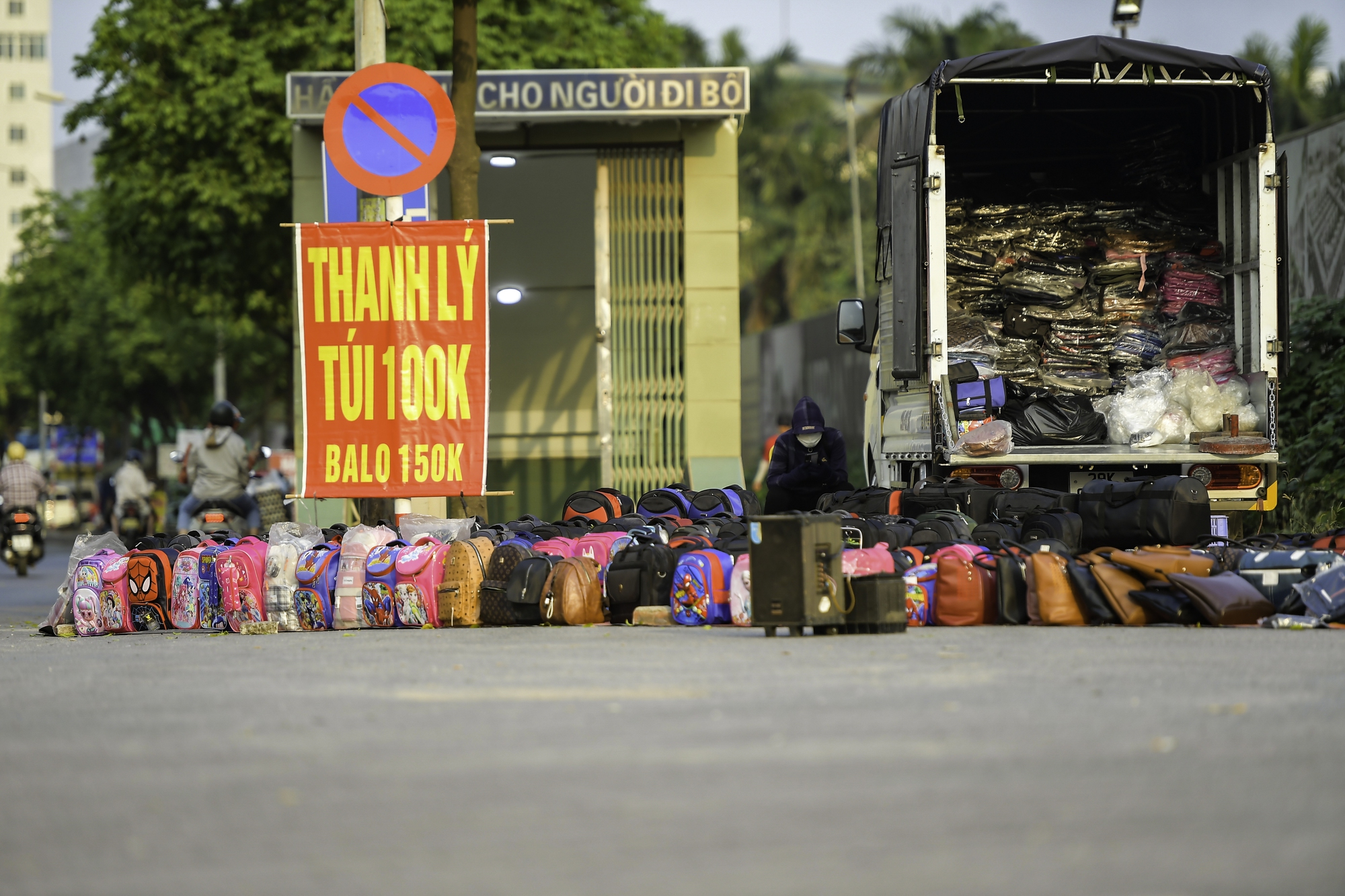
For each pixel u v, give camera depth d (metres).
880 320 45.28
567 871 11.75
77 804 14.53
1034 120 45.84
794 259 176.62
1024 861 11.80
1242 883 11.10
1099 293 43.59
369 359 38.53
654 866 11.84
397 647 28.80
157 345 161.75
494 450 61.06
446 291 38.50
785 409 122.38
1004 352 43.19
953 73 38.75
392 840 12.85
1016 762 15.48
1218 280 43.09
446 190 60.50
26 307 172.62
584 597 33.34
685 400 55.31
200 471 54.25
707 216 55.50
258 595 34.50
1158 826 12.81
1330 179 60.56
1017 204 44.56
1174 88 42.91
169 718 19.61
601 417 55.41
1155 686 20.88
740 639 29.11
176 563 35.84
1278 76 145.00
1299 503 53.44
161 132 83.12
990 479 38.69
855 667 23.45
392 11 80.81
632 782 14.85
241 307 93.19
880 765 15.44
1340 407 54.62
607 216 55.62
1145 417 39.16
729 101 53.84
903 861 11.87
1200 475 38.44
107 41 83.94
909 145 40.69
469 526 36.28
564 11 87.75
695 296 55.47
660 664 24.42
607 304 55.50
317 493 38.47
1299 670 22.70
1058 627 30.77
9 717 20.19
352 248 38.50
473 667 24.61
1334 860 11.71
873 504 38.72
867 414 48.75
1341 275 59.56
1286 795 13.91
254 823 13.54
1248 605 30.38
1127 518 34.84
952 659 24.42
